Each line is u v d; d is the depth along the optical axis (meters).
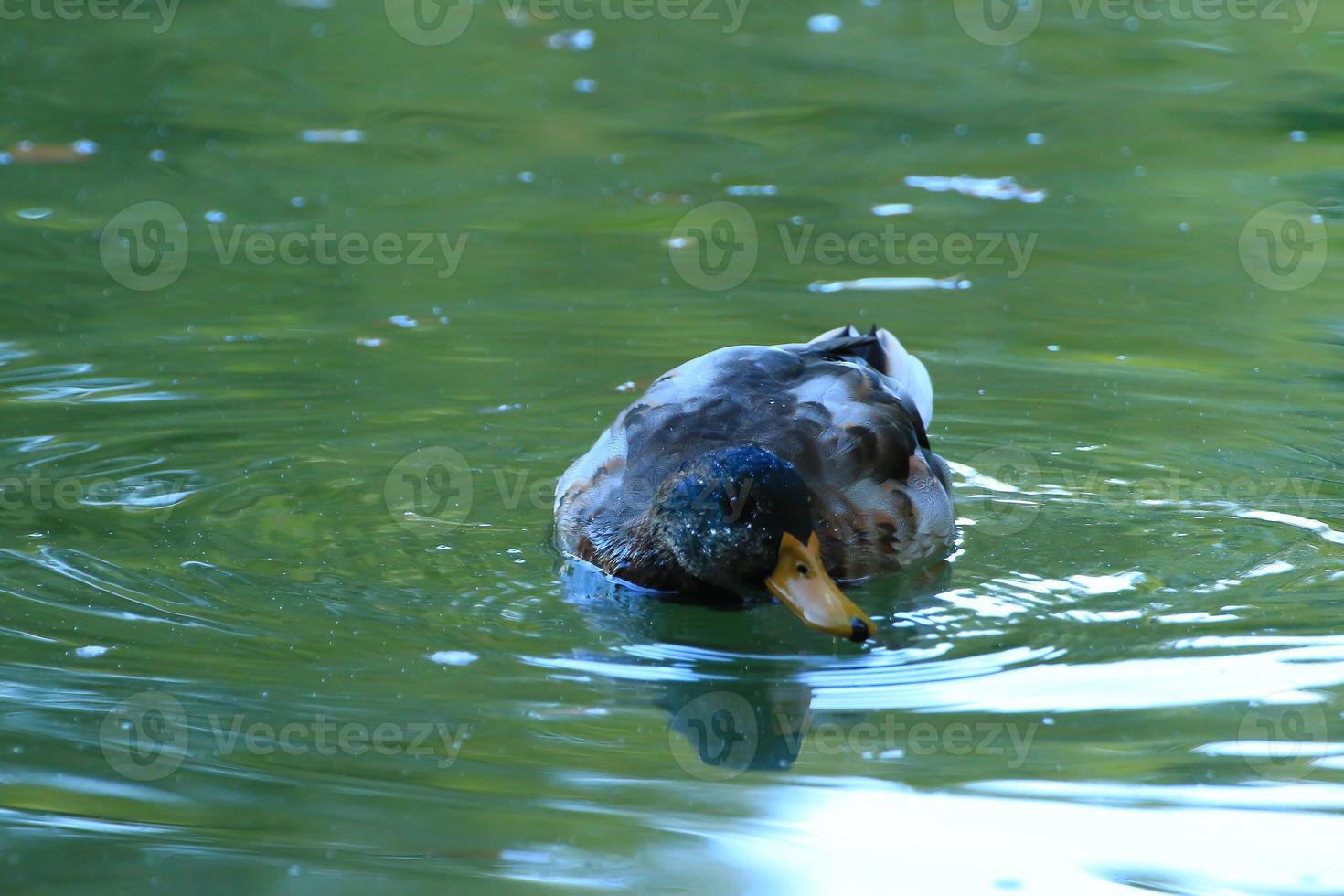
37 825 7.63
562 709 8.99
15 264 17.31
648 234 18.83
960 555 11.14
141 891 7.02
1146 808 7.79
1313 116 23.28
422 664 9.52
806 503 10.41
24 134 22.19
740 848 7.50
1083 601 10.30
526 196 20.31
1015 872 7.27
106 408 13.53
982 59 26.55
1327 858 7.32
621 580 10.85
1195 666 9.30
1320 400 13.77
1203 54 26.67
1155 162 21.47
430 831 7.59
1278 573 10.62
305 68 25.89
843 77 25.69
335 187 20.47
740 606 10.66
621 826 7.69
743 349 12.14
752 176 21.14
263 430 13.16
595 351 15.09
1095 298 16.56
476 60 26.56
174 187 20.28
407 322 15.81
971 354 14.95
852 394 11.66
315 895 7.03
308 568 10.84
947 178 20.94
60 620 9.91
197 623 9.94
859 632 9.59
